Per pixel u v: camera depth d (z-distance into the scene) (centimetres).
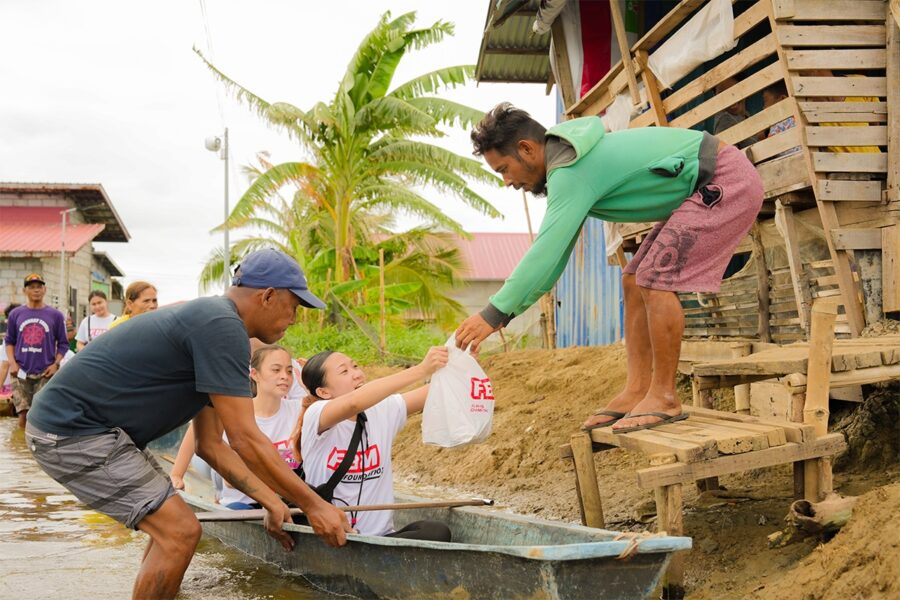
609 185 440
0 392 1541
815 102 577
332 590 480
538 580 364
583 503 491
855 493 509
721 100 647
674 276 443
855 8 579
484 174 1942
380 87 1983
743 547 462
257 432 403
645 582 373
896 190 564
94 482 395
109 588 488
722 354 732
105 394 394
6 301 2688
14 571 524
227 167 2259
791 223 612
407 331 2086
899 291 558
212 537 622
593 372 925
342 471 482
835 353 446
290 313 418
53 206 3106
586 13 936
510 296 441
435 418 454
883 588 340
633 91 750
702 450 405
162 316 399
